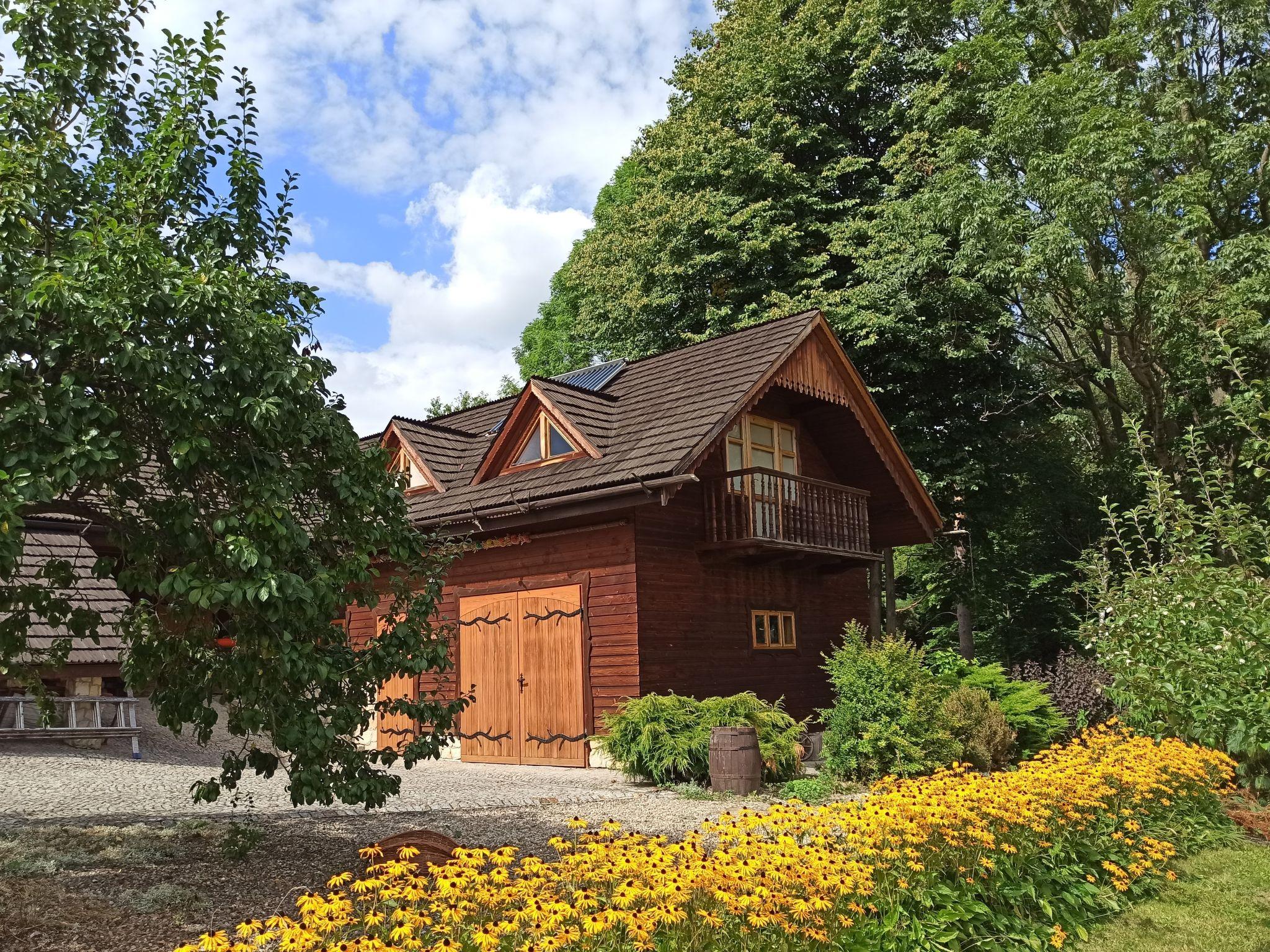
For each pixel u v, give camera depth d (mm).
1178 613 10047
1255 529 10180
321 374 6957
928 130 24703
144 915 5449
